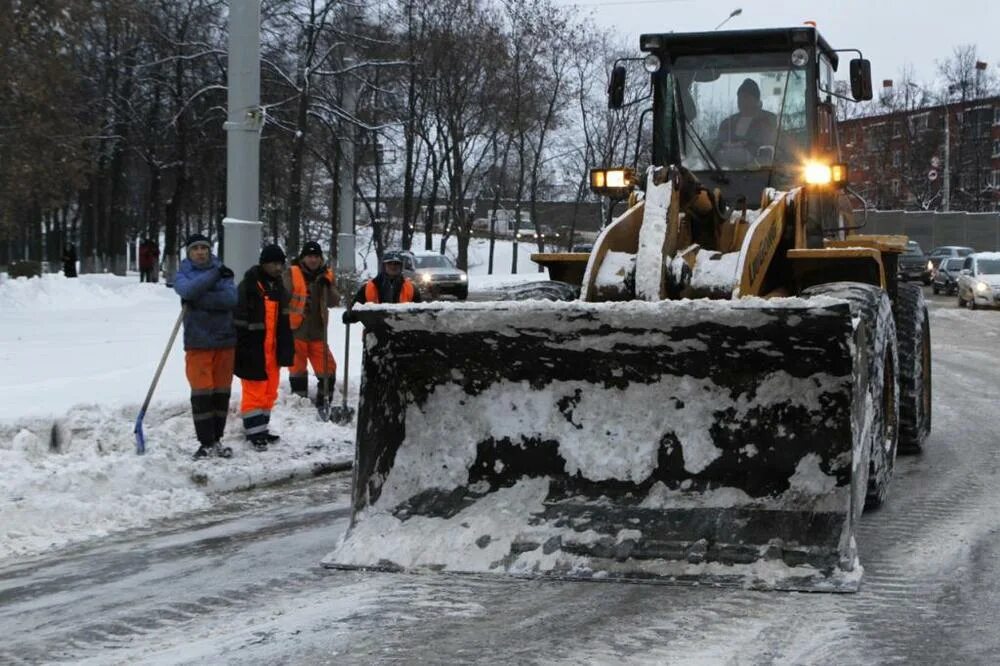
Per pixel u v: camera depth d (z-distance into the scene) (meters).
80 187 30.95
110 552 7.43
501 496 6.84
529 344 6.78
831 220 10.27
